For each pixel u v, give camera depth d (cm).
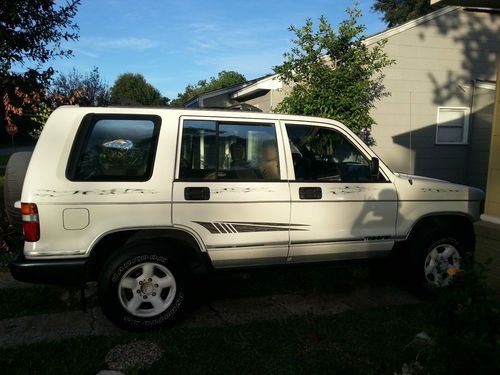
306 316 420
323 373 318
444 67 1080
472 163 1122
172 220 382
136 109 385
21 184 506
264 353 347
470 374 247
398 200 456
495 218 356
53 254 357
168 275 386
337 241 434
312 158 436
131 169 378
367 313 427
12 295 464
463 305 276
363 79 901
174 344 360
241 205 400
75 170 363
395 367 323
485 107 1080
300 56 878
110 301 368
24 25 635
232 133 408
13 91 691
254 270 421
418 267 461
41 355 339
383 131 1054
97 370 320
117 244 393
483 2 388
